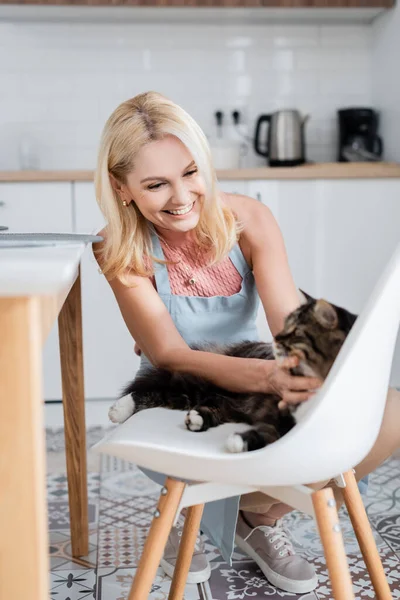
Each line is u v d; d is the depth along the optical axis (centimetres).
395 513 203
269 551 164
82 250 109
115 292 149
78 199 298
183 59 351
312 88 356
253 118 356
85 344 302
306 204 305
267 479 101
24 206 298
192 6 320
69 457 175
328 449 99
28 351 73
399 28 320
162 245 156
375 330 95
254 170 300
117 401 134
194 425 112
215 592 161
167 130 134
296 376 108
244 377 123
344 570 104
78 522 178
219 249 150
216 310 159
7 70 345
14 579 75
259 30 352
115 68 348
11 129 348
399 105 323
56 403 301
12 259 79
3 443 74
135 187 138
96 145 351
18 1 313
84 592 162
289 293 152
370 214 307
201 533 191
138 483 231
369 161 338
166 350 140
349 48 356
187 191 138
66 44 345
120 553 181
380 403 105
